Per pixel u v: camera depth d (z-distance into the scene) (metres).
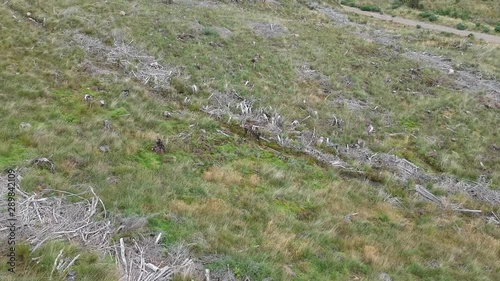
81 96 12.55
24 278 5.77
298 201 10.22
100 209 7.80
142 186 8.86
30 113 10.94
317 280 7.57
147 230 7.58
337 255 8.47
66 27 17.06
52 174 8.52
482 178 13.34
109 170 9.29
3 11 16.95
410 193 12.06
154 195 8.65
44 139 9.70
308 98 16.42
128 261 6.79
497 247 10.12
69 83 13.12
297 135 13.74
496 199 12.36
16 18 16.70
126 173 9.34
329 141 13.81
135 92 13.71
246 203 9.48
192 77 15.75
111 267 6.45
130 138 11.09
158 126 12.13
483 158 14.45
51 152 9.30
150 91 14.29
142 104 13.02
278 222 8.97
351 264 8.23
